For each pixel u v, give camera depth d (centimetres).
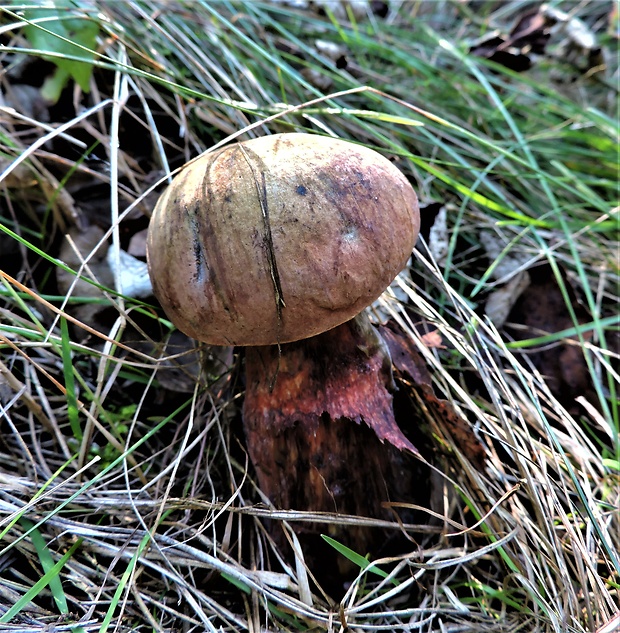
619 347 33
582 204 39
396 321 29
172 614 22
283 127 35
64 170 32
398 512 26
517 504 26
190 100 32
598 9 55
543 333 33
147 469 27
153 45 37
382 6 52
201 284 21
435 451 28
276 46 42
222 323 21
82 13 32
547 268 34
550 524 24
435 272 30
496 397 26
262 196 20
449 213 37
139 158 34
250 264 20
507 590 24
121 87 33
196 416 29
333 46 42
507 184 41
